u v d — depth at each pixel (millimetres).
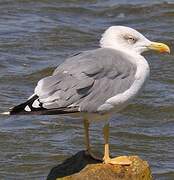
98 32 24156
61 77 12523
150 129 17562
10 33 23609
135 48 13531
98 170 12945
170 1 27250
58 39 23281
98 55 12969
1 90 19266
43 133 17094
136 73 13062
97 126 17438
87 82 12586
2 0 26812
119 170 12938
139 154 16141
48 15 25656
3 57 21516
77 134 17031
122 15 26031
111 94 12789
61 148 16297
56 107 12273
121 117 18188
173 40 23359
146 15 25922
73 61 12828
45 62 21250
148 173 13047
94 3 27219
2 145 16453
